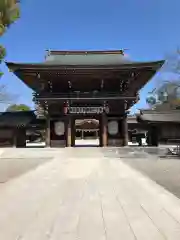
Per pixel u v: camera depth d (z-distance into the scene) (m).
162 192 12.23
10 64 43.00
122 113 47.62
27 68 43.88
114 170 19.94
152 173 18.33
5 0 22.38
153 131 52.81
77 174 18.06
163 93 64.31
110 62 48.62
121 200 10.76
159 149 40.09
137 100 47.03
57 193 12.10
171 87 61.00
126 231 7.23
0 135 51.00
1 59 24.86
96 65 43.81
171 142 50.44
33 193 12.12
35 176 17.33
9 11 23.19
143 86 51.62
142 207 9.70
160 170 19.81
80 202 10.46
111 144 47.44
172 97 64.56
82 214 8.86
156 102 66.06
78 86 49.16
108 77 47.22
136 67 43.88
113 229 7.40
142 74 46.78
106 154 34.09
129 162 25.66
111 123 47.78
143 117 50.59
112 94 46.81
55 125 47.94
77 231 7.26
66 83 48.50
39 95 46.69
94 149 40.78
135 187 13.43
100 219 8.32
